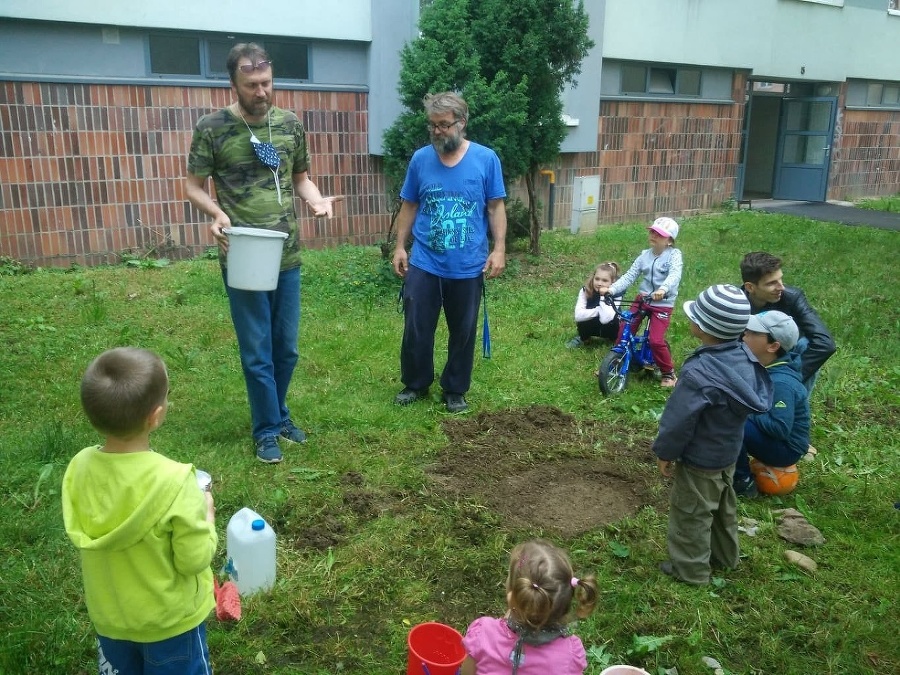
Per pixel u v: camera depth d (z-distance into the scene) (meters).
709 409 3.38
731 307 3.33
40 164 9.15
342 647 3.13
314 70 10.71
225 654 3.03
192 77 9.98
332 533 3.90
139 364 2.22
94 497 2.22
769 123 19.89
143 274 9.07
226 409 5.35
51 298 7.92
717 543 3.72
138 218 9.85
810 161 18.50
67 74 9.18
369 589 3.49
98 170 9.49
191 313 7.60
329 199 4.80
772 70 16.47
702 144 15.67
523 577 2.31
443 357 6.66
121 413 2.17
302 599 3.36
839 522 4.27
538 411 5.58
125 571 2.24
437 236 5.26
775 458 4.37
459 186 5.20
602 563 3.76
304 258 10.05
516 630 2.40
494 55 9.47
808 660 3.18
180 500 2.22
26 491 4.16
